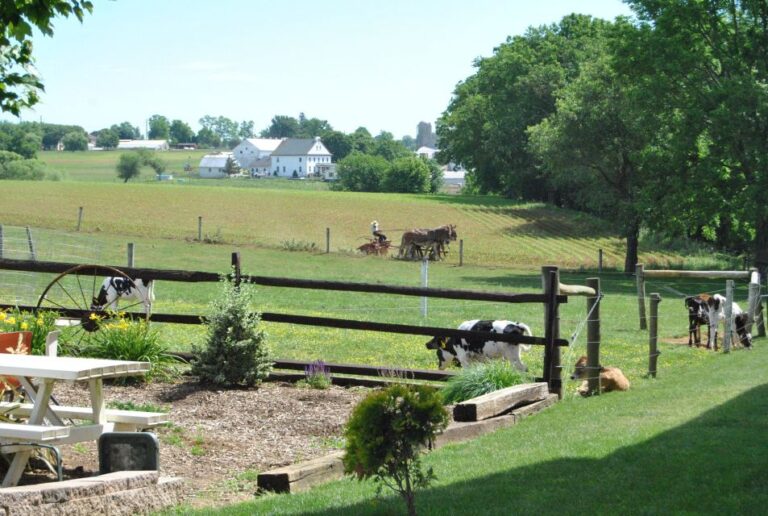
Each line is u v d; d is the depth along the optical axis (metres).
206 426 10.46
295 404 11.66
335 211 83.50
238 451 9.46
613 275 54.12
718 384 14.15
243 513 6.87
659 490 7.10
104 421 7.99
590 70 60.50
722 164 48.72
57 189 88.69
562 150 60.22
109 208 74.06
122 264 46.09
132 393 12.02
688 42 49.28
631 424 10.41
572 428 10.40
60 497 6.34
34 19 11.51
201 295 31.67
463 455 9.01
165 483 7.32
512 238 71.94
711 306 22.06
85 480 6.80
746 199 45.75
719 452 8.41
